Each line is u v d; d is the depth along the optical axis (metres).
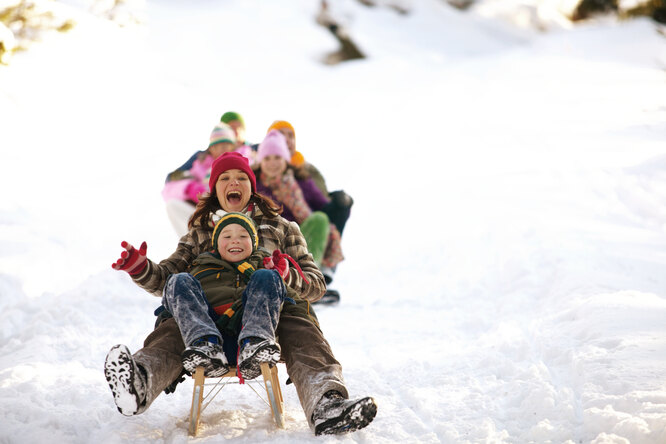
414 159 44.47
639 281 20.28
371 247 30.20
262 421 12.11
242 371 11.04
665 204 30.86
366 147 48.12
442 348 17.11
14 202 29.23
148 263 12.20
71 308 19.47
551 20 101.75
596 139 42.66
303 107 59.28
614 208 30.92
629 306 16.41
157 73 52.50
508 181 36.50
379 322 20.56
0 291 21.47
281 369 15.74
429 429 11.99
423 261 26.91
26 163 33.84
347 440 11.16
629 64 65.12
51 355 16.36
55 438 11.12
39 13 44.53
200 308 11.19
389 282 25.33
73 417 11.92
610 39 74.62
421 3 98.50
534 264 23.05
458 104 57.81
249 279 12.04
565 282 19.98
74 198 31.61
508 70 67.06
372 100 61.78
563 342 15.14
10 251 24.11
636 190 32.56
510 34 96.38
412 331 19.31
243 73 69.31
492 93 59.56
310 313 12.29
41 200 30.38
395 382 14.78
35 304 19.94
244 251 12.40
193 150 41.91
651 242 25.64
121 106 43.78
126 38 51.00
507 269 23.20
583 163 37.78
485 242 27.09
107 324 19.39
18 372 14.49
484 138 46.84
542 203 32.06
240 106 57.12
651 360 12.95
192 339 10.73
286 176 23.06
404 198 36.69
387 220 33.62
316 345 11.48
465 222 30.58
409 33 90.44
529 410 12.17
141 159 38.69
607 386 12.31
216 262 12.30
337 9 90.31
